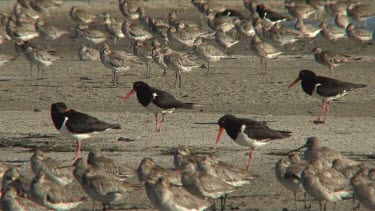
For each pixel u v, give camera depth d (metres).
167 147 21.28
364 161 19.25
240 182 16.42
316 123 24.62
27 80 33.75
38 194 15.02
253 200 16.64
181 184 15.88
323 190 15.27
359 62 37.97
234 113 26.78
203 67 35.25
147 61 34.06
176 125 24.53
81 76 34.72
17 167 18.91
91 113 26.81
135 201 16.61
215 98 29.58
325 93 24.69
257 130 18.94
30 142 22.23
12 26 44.84
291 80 32.72
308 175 15.36
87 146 21.61
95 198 15.59
